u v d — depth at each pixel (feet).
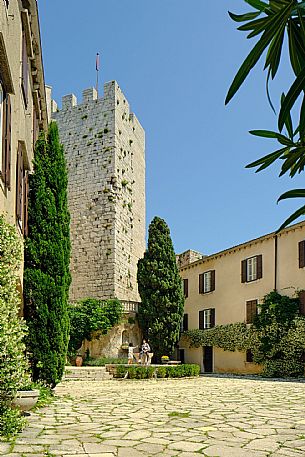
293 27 7.23
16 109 40.24
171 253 121.90
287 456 24.80
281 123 6.74
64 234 51.49
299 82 6.60
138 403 48.24
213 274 123.24
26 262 48.57
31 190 50.60
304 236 97.81
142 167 154.51
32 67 54.54
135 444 27.25
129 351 104.99
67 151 137.80
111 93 134.72
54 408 42.68
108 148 132.16
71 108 140.05
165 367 88.12
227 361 113.70
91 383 76.84
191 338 123.54
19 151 42.70
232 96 7.23
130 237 138.00
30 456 23.45
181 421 36.29
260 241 108.99
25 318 47.26
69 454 24.31
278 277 103.09
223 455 24.86
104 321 115.65
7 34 33.96
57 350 47.78
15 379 27.12
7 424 28.12
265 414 40.57
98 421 35.55
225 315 117.19
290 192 7.90
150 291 119.55
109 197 129.39
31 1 47.11
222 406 46.14
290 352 94.79
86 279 127.65
